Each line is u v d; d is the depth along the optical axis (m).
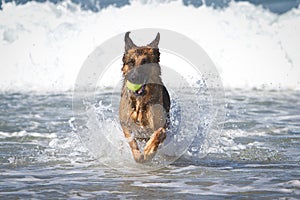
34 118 12.03
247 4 19.56
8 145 9.03
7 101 15.01
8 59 18.67
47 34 19.03
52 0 19.62
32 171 7.21
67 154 8.39
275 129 10.54
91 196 5.88
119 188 6.26
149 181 6.66
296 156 8.16
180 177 6.89
